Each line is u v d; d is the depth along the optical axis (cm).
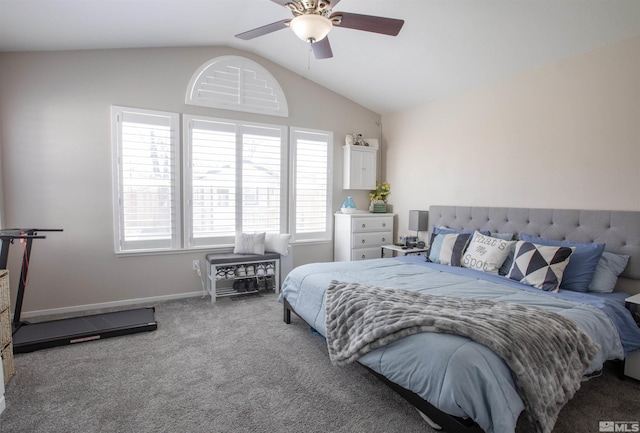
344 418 183
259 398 201
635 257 254
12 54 314
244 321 325
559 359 163
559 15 253
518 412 145
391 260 366
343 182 499
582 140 287
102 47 343
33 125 324
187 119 388
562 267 256
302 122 462
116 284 364
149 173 372
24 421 178
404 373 165
